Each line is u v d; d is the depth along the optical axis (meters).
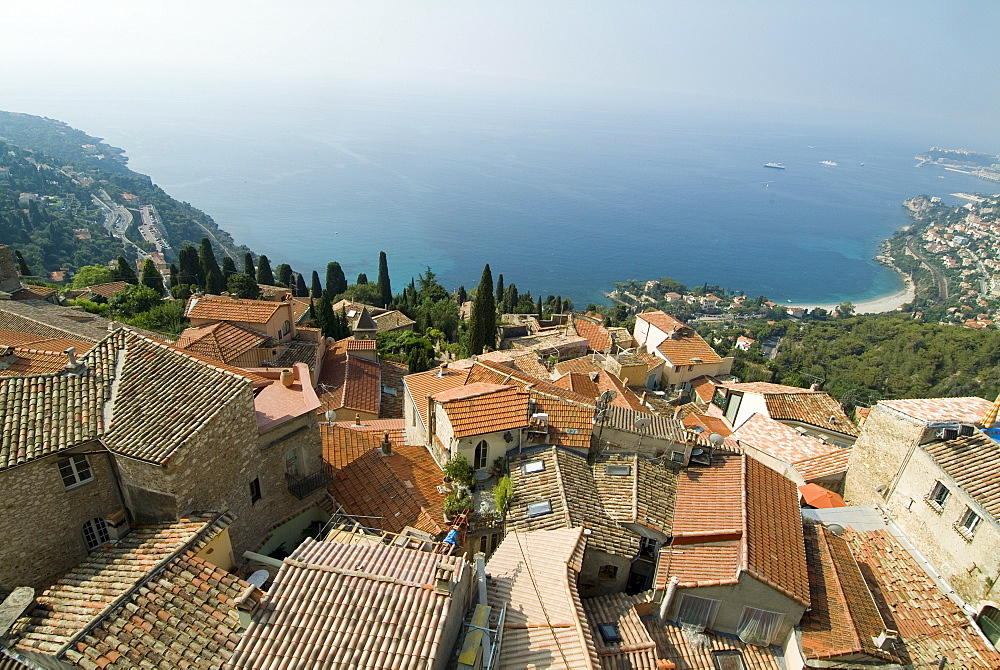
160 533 19.61
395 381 57.66
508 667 17.77
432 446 32.47
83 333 46.28
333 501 27.64
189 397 21.66
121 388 21.94
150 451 19.25
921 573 25.97
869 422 31.64
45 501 19.33
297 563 17.91
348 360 54.69
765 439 39.66
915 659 21.80
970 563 24.27
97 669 14.96
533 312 128.38
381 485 28.38
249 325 49.97
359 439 34.75
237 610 16.98
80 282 92.94
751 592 21.61
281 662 15.05
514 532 25.52
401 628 15.86
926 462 27.38
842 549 26.06
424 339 76.38
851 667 20.77
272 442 24.94
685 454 29.94
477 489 28.80
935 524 26.41
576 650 18.23
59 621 16.33
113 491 21.11
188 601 17.20
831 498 30.62
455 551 25.44
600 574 25.52
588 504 27.19
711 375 68.38
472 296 139.12
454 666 16.94
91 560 18.97
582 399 34.97
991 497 24.00
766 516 25.52
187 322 64.12
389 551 19.80
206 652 15.95
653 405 55.03
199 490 20.77
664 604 22.30
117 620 16.20
